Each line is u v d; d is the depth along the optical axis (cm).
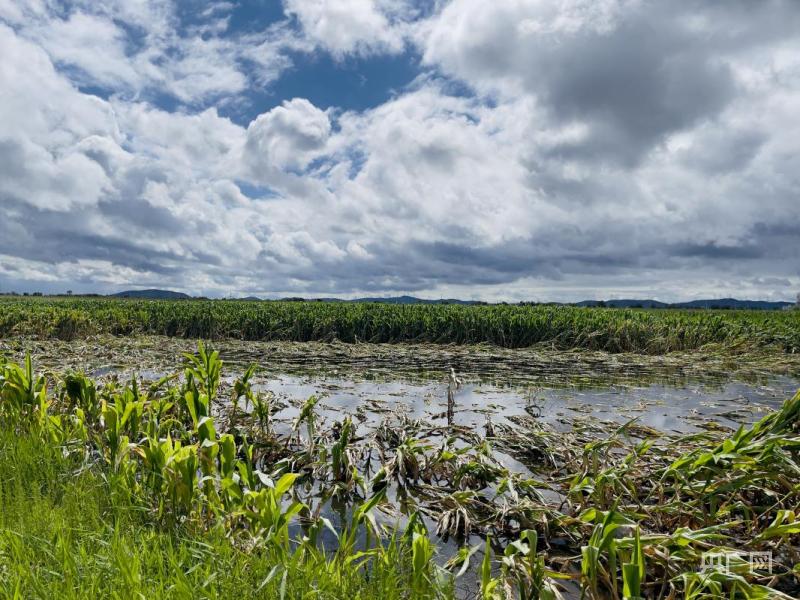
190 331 1919
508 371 1130
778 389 912
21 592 217
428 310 2045
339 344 1700
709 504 344
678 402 786
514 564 264
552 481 447
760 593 226
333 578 234
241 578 234
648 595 275
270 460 516
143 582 225
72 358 1213
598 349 1566
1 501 306
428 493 436
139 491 330
